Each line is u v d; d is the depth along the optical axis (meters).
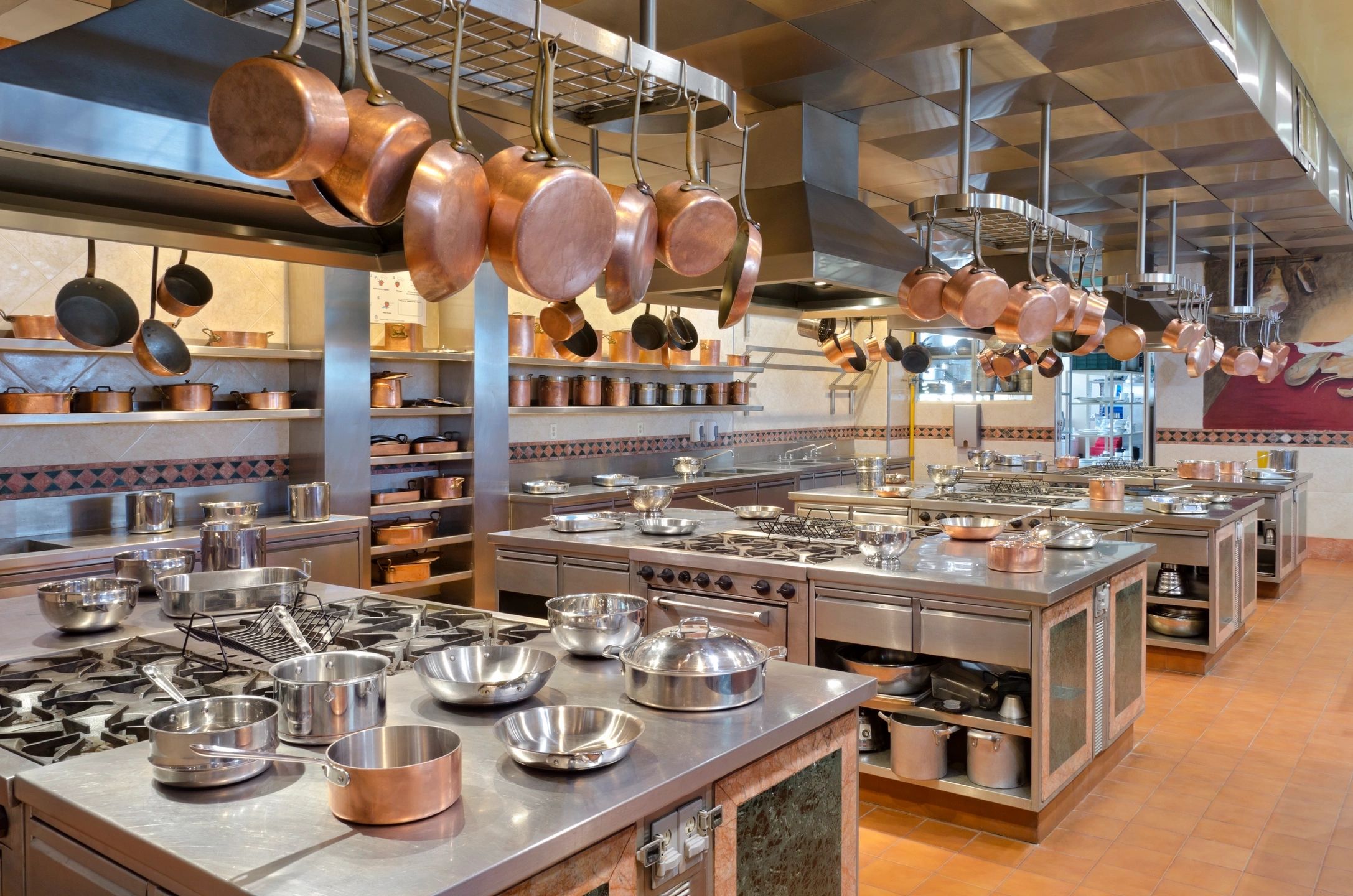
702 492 7.66
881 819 3.75
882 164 5.61
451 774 1.53
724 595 4.10
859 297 4.75
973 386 10.87
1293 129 5.25
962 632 3.50
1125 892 3.17
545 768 1.68
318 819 1.50
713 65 3.96
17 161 1.89
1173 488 7.32
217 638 2.41
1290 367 9.73
